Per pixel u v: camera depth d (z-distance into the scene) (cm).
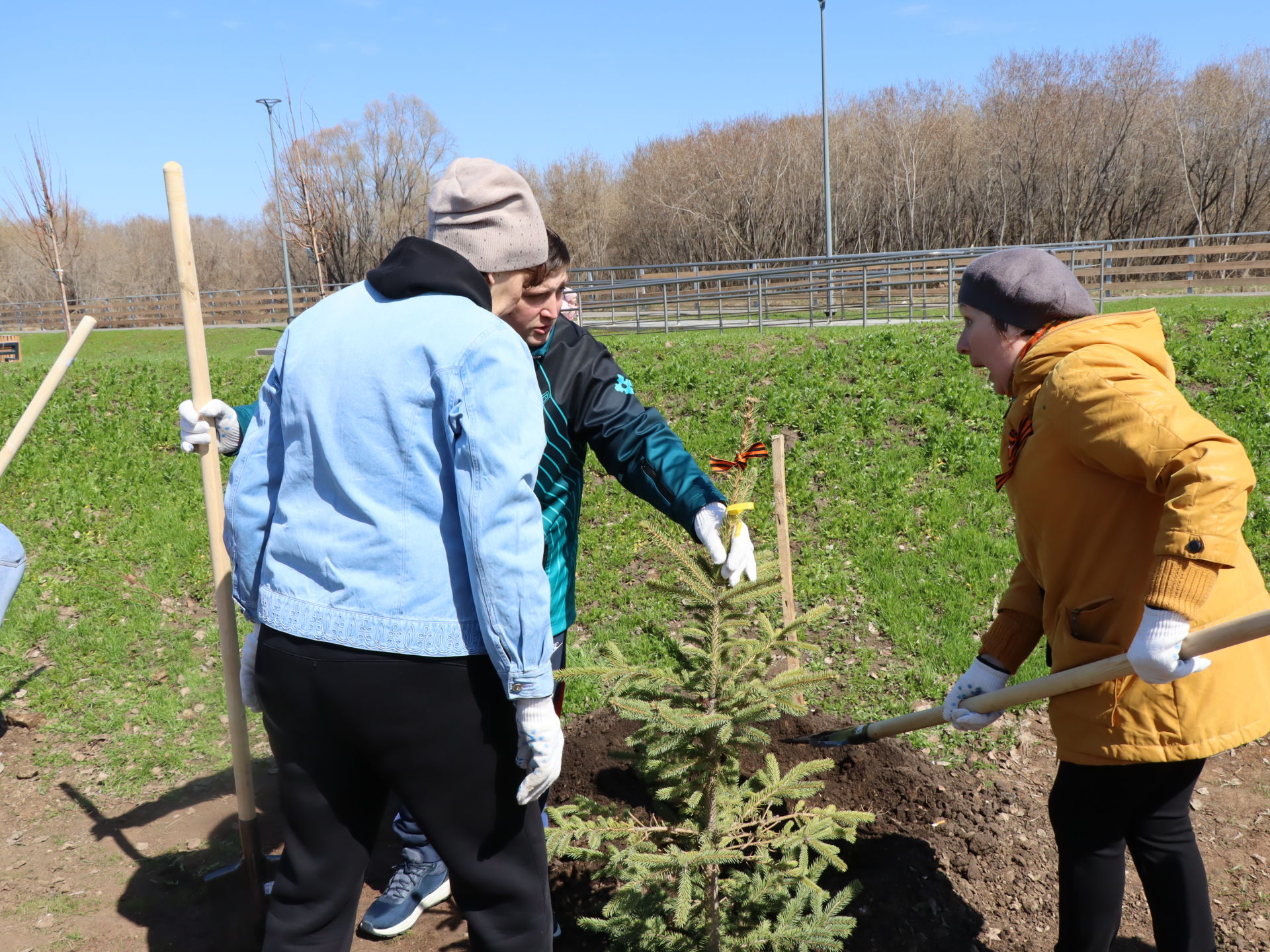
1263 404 708
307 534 180
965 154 4362
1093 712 208
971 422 756
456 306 182
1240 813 321
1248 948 264
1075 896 224
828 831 257
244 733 266
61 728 428
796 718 391
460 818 188
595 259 5166
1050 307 213
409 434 174
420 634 174
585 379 240
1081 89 4125
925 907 288
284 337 196
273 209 3095
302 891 194
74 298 5319
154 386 1069
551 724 179
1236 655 202
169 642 518
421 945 281
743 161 4672
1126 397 189
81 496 743
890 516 607
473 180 195
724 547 222
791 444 742
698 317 2062
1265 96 3822
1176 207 4091
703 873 248
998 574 525
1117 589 204
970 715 237
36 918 292
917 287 2570
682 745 236
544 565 249
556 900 302
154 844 335
